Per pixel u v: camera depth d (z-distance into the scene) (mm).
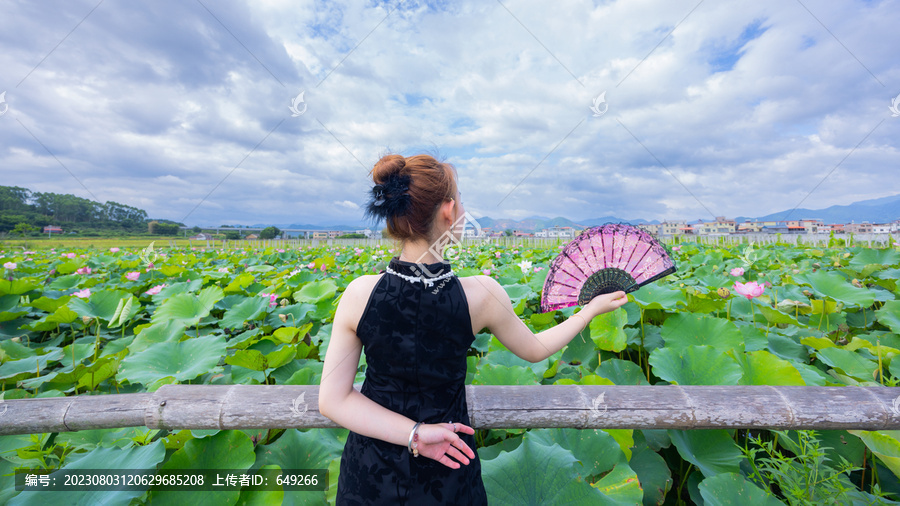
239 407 1569
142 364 2469
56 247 13391
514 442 1903
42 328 3941
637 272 1349
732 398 1565
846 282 3592
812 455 1489
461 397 1146
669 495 2027
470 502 1093
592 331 2725
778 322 3064
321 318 4055
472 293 1099
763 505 1468
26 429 1563
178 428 1595
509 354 2678
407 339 1051
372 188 1102
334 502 1573
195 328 4078
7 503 1365
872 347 2502
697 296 3297
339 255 11328
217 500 1488
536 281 4449
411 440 999
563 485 1430
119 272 7949
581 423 1567
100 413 1575
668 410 1544
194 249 15469
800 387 1614
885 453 1548
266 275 7125
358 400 1061
